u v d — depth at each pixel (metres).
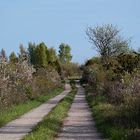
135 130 18.56
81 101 46.88
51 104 42.78
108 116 24.80
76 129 23.09
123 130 19.16
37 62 112.06
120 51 61.09
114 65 36.91
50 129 21.92
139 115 21.97
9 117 28.12
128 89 27.94
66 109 35.81
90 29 78.62
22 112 32.38
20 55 44.12
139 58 35.09
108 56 56.94
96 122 25.56
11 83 35.72
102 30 62.19
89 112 33.31
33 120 27.80
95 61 80.38
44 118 28.02
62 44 155.88
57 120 26.17
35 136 19.16
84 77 92.19
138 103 23.42
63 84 90.69
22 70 40.72
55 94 62.06
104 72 45.12
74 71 133.25
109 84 35.78
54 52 120.31
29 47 113.50
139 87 27.28
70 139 19.53
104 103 34.47
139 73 30.50
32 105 38.81
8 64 36.25
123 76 32.06
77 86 87.56
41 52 112.69
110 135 19.34
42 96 50.88
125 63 34.94
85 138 19.77
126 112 23.25
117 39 61.81
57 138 19.92
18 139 19.61
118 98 30.48
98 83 46.03
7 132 22.05
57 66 107.94
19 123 26.06
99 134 21.05
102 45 61.88
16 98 36.69
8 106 32.59
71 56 157.50
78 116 30.22
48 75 65.31
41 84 53.72
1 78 31.44
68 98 48.62
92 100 42.38
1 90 30.73
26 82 41.88
